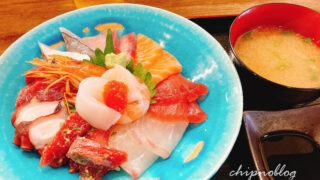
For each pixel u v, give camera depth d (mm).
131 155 235
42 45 303
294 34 302
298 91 228
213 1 375
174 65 285
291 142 251
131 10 328
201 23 355
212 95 273
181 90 269
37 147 241
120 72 248
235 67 271
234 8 369
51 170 233
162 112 255
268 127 253
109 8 328
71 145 221
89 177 223
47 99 267
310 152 244
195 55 304
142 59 296
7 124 257
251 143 234
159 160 246
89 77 250
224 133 233
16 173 221
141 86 253
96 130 244
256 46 291
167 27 322
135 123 250
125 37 317
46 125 244
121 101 239
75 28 325
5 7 353
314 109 253
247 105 287
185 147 251
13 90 279
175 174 226
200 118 256
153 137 244
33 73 273
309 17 284
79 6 364
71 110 261
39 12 353
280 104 263
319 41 288
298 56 280
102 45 315
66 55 290
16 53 290
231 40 272
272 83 231
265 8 288
